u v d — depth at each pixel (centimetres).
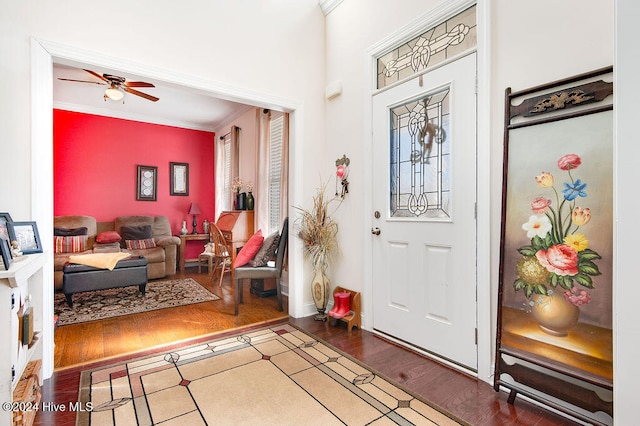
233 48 280
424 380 198
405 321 252
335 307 298
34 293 192
